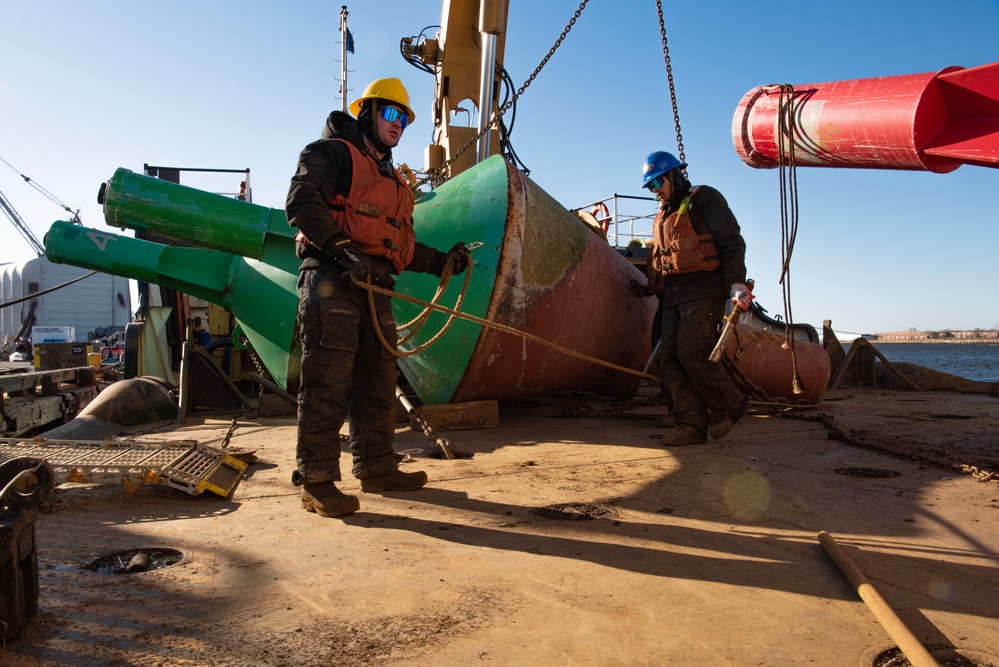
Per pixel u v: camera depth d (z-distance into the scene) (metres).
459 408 5.53
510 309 5.10
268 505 3.21
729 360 6.41
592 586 2.13
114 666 1.61
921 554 2.39
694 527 2.77
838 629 1.81
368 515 3.01
